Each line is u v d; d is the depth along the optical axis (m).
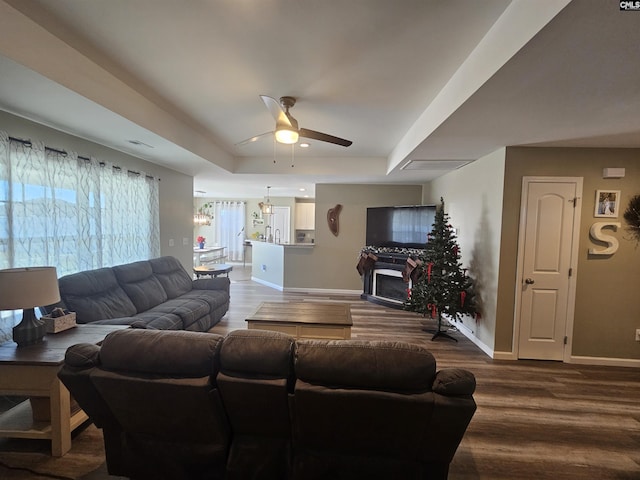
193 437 1.59
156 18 1.76
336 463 1.52
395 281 5.67
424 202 6.36
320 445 1.52
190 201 5.71
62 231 3.01
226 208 10.83
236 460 1.57
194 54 2.15
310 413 1.41
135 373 1.47
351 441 1.47
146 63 2.28
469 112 2.37
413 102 2.89
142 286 3.72
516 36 1.54
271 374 1.42
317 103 2.96
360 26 1.80
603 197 3.33
